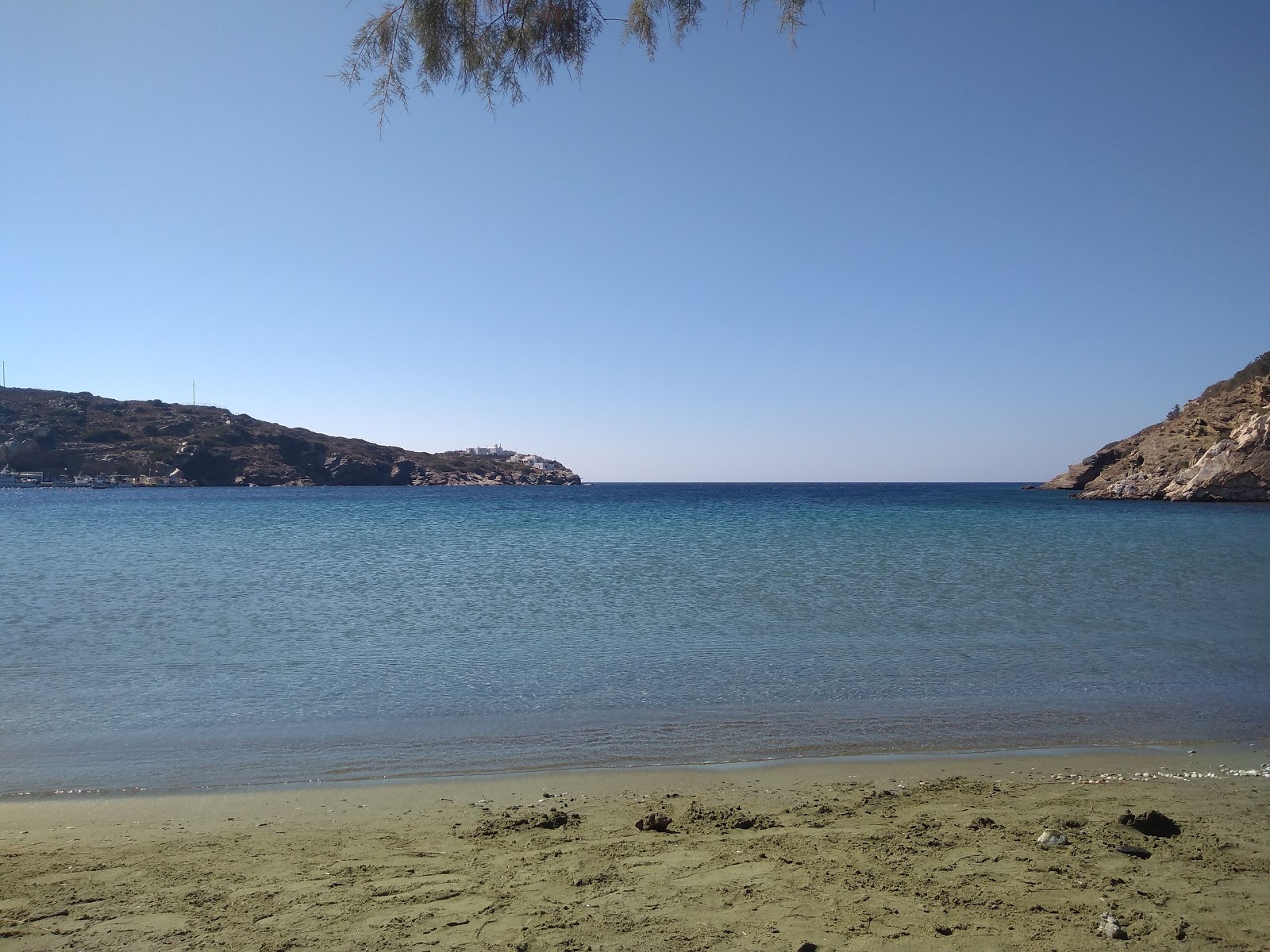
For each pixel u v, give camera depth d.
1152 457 96.06
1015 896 4.61
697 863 5.15
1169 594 18.42
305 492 133.75
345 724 8.77
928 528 42.47
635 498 106.81
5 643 12.77
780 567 23.47
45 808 6.46
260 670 11.09
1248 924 4.23
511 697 9.86
